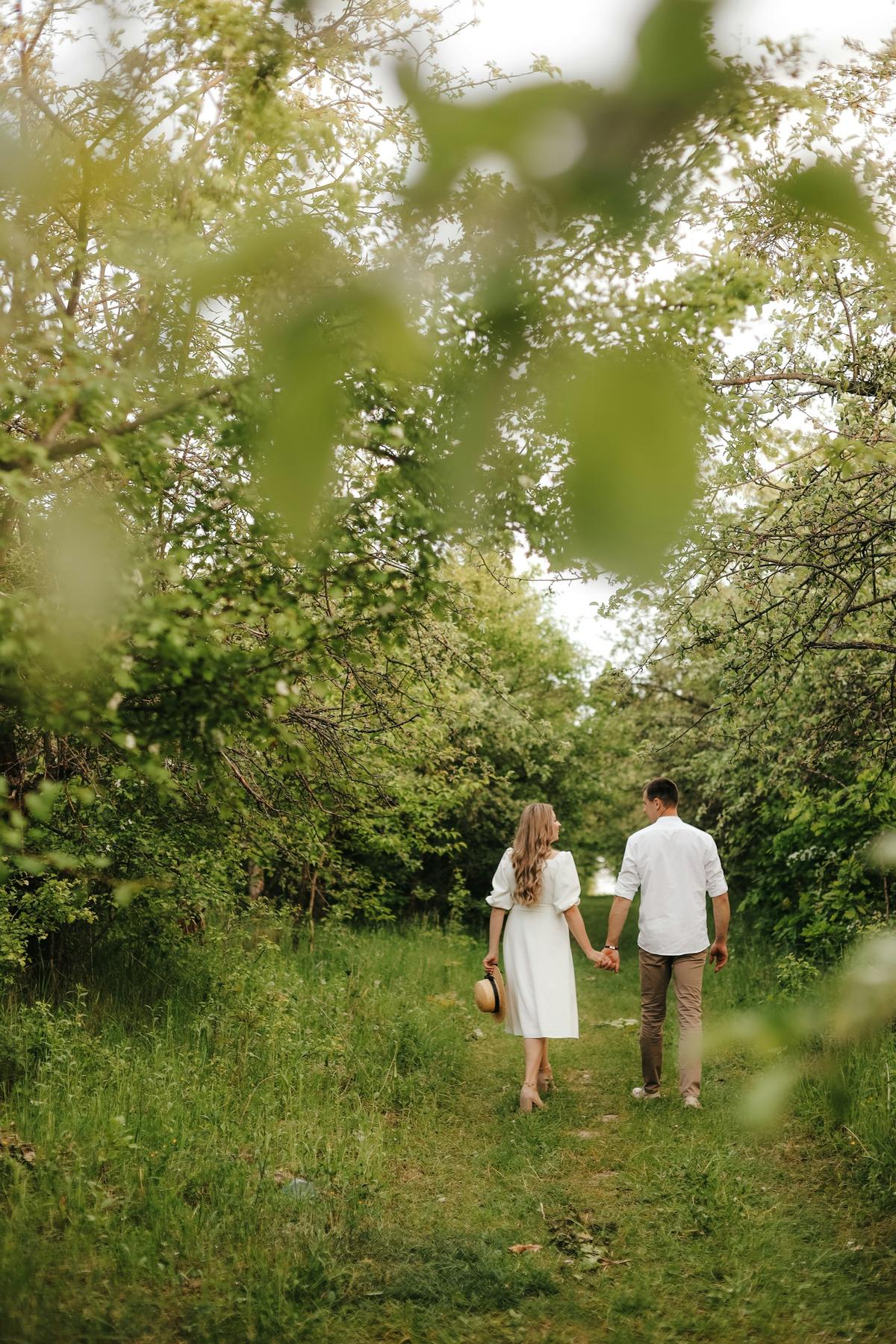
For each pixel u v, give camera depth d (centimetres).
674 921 582
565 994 577
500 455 57
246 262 62
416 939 1173
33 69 236
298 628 315
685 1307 340
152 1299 328
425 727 698
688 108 46
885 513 534
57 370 281
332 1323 327
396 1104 557
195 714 309
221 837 701
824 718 673
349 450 60
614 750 1709
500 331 55
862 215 59
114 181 96
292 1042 591
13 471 251
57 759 513
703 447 47
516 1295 346
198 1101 490
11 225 120
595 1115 561
